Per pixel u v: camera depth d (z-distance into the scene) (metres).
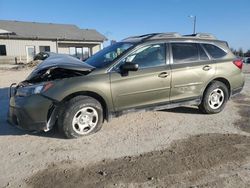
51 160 4.18
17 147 4.65
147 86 5.41
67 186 3.49
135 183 3.52
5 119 6.21
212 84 6.25
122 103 5.27
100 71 5.08
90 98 5.00
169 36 5.88
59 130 4.97
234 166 3.91
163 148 4.55
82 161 4.14
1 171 3.88
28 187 3.49
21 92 4.90
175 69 5.70
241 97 8.44
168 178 3.62
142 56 5.46
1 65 26.78
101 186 3.47
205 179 3.59
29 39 32.75
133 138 5.00
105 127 5.56
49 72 5.07
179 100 5.88
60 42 34.66
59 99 4.74
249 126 5.59
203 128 5.49
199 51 6.12
